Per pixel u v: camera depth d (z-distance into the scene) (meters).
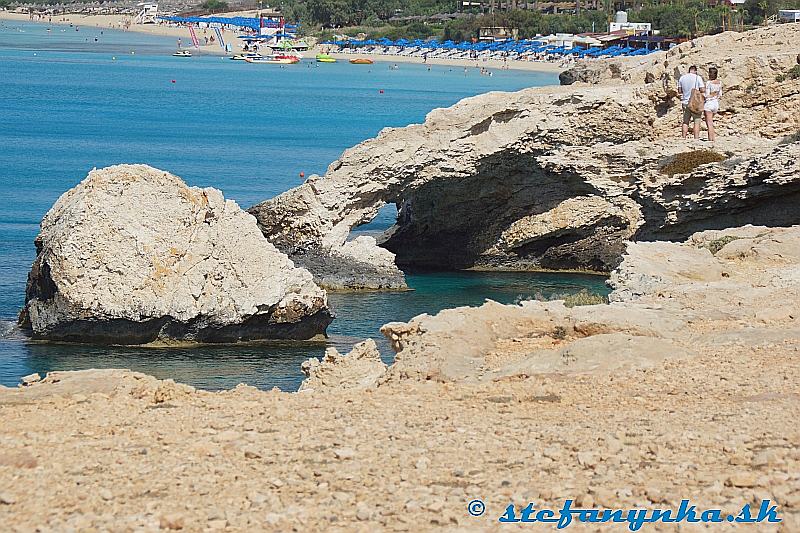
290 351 35.59
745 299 24.11
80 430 14.25
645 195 48.50
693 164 47.00
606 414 15.25
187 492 11.70
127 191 36.25
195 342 36.25
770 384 16.77
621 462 12.84
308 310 37.22
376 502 11.43
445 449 13.41
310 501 11.43
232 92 166.50
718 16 183.88
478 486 12.01
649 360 18.39
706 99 48.16
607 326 20.69
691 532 10.41
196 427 14.48
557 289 47.38
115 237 35.62
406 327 20.97
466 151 51.12
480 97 52.94
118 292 35.34
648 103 51.59
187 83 182.88
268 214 49.94
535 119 51.31
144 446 13.49
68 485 11.88
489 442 13.73
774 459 12.61
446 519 10.84
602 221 51.09
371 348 21.47
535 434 14.13
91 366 32.41
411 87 181.00
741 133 50.31
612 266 51.34
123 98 151.25
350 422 14.82
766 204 45.06
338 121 127.25
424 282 50.16
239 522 10.73
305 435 14.06
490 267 54.12
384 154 50.16
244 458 13.03
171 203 36.59
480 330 20.30
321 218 49.12
